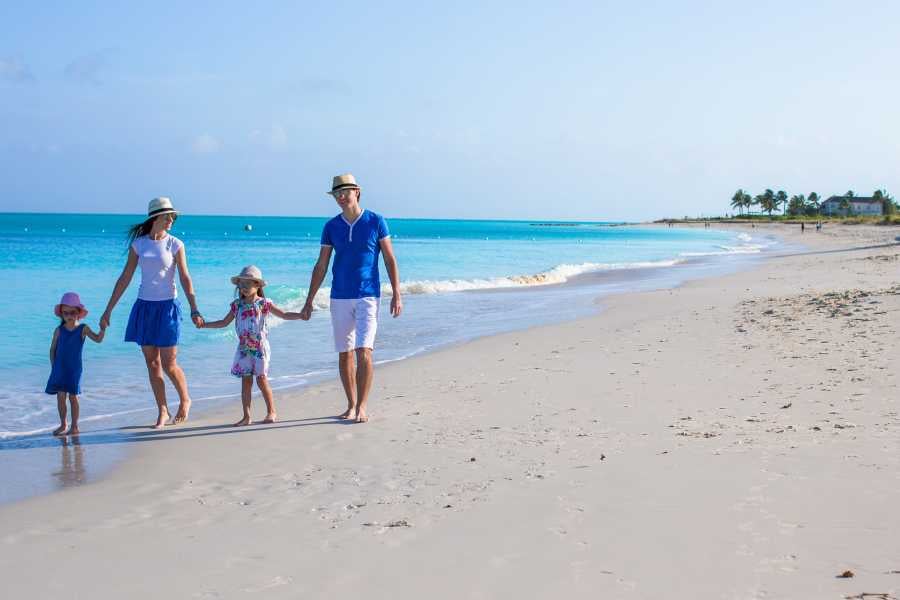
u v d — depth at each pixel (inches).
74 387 276.1
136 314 282.4
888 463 187.6
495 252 2369.6
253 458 235.3
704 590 125.6
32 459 240.4
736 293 764.6
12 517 182.1
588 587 129.8
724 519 157.1
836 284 822.5
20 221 6786.4
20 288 901.2
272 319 647.8
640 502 171.5
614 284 1041.5
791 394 281.0
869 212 7268.7
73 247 2126.0
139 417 306.7
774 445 212.5
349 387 287.1
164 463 232.5
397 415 287.4
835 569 130.3
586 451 220.4
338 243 283.7
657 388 310.3
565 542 150.7
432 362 416.2
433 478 203.8
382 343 513.0
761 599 121.0
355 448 241.8
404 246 2849.4
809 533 146.7
